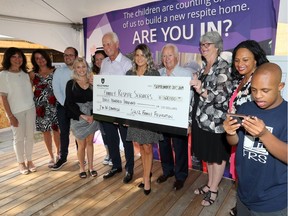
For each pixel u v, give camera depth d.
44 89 3.18
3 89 2.89
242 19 2.48
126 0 3.04
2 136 5.06
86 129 2.82
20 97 2.99
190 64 2.92
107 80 2.40
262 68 1.01
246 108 1.18
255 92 1.03
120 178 2.97
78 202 2.49
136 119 2.26
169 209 2.32
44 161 3.58
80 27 4.01
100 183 2.87
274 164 1.06
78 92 2.70
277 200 1.08
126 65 2.70
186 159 2.68
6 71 2.92
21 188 2.80
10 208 2.41
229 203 2.39
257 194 1.12
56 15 3.50
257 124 0.96
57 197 2.59
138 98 2.21
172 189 2.68
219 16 2.62
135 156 3.68
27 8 3.09
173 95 2.02
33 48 6.30
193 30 2.84
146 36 3.27
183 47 2.95
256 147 1.10
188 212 2.27
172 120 2.05
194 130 2.28
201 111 2.12
